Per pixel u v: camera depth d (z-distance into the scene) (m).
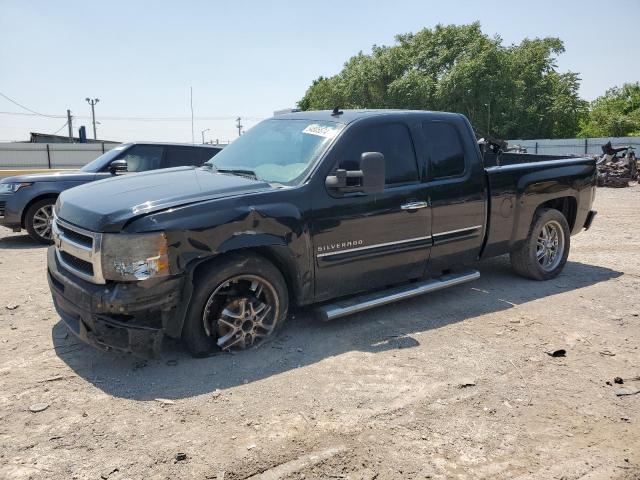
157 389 3.59
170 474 2.74
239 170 4.73
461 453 2.97
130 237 3.52
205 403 3.42
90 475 2.71
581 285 6.18
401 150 4.88
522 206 5.82
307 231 4.23
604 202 14.05
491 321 4.98
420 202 4.90
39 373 3.80
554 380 3.85
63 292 3.87
